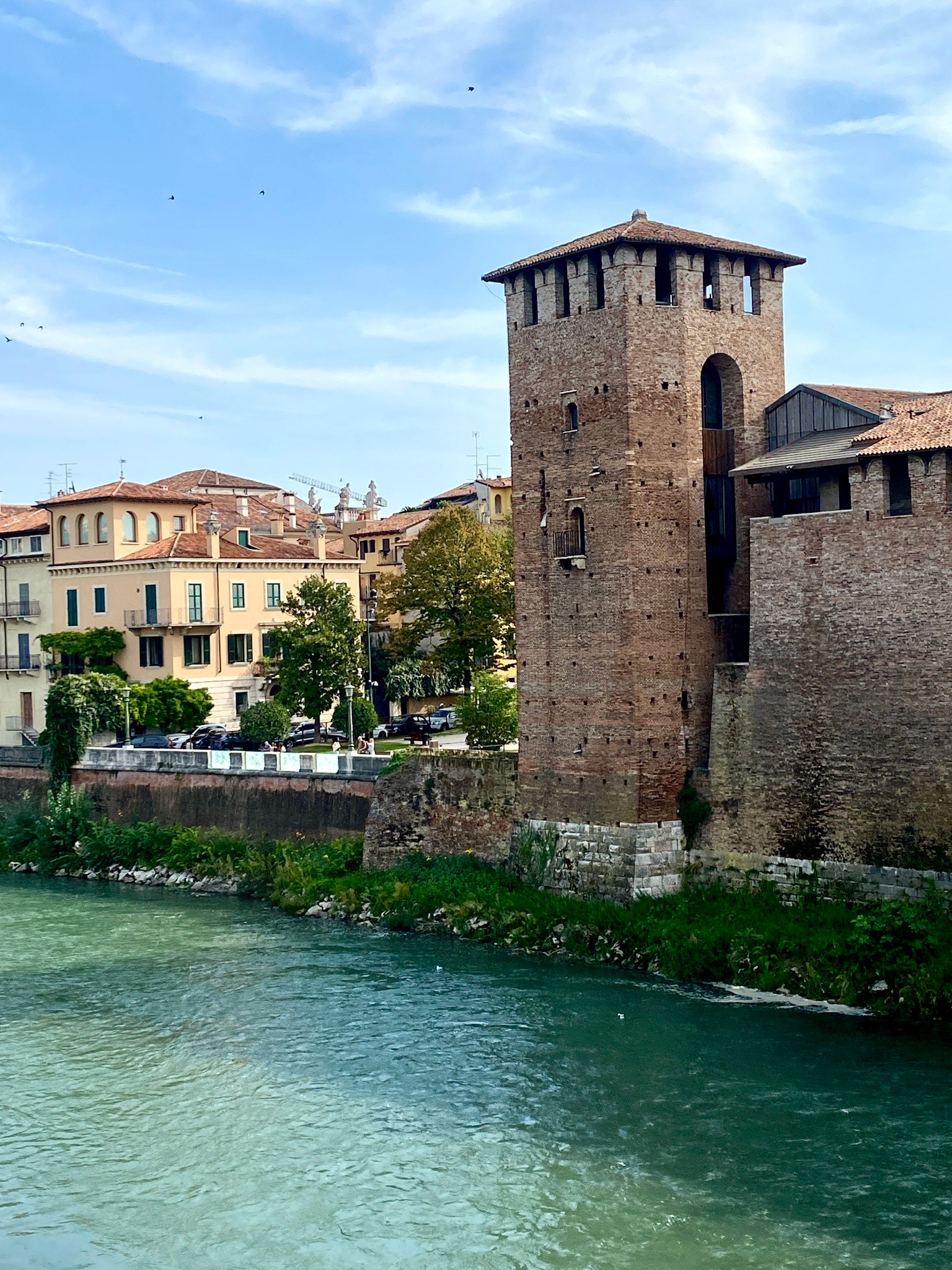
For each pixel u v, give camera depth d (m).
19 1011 57.44
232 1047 52.44
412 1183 41.19
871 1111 44.59
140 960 64.69
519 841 68.69
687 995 56.00
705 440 66.94
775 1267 36.19
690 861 63.78
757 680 61.59
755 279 68.69
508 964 61.47
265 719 101.94
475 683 86.12
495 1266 36.69
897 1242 37.09
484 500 135.38
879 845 57.19
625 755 63.88
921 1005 51.94
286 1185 41.38
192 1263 37.41
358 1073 49.38
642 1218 38.75
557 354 66.88
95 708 97.19
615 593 64.25
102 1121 46.16
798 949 56.25
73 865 89.75
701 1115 44.75
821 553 59.31
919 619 56.03
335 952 64.69
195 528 119.50
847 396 65.88
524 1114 45.47
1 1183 42.03
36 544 119.75
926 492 55.78
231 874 81.62
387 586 104.12
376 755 81.62
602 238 65.69
